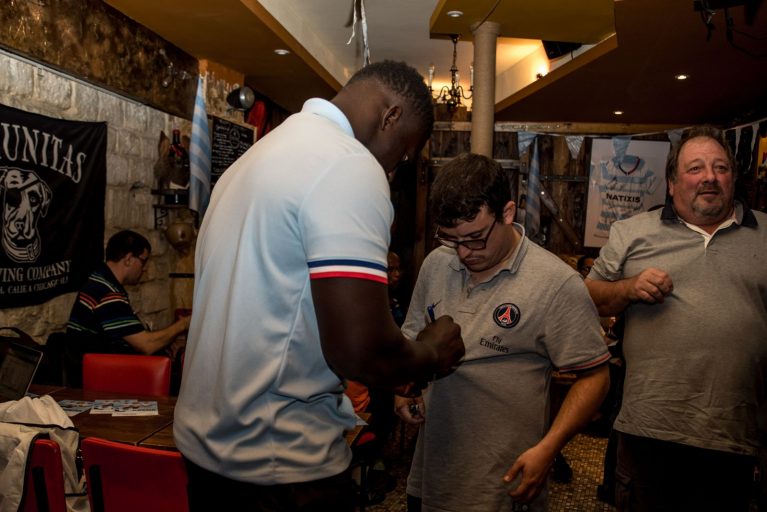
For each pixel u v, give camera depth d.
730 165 1.77
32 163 3.29
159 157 4.55
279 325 0.96
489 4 4.06
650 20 3.62
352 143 1.00
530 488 1.38
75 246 3.66
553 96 5.89
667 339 1.78
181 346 4.11
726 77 4.93
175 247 4.70
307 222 0.92
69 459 1.77
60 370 3.00
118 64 4.03
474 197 1.41
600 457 4.11
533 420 1.50
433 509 1.53
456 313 1.58
